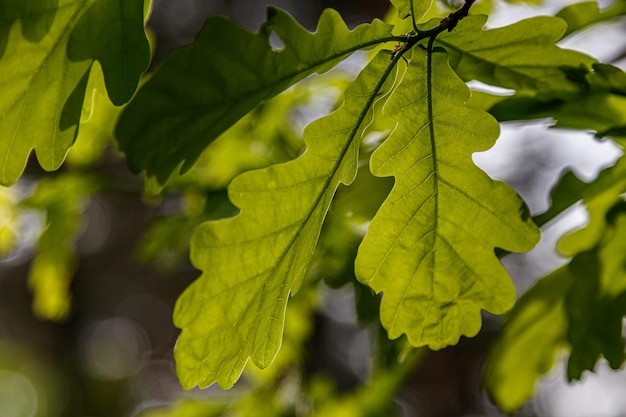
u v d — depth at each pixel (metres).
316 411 0.73
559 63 0.49
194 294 0.49
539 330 0.67
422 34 0.47
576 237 0.63
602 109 0.55
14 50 0.47
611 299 0.60
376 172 0.49
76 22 0.47
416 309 0.51
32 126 0.48
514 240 0.50
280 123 0.69
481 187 0.49
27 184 0.78
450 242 0.50
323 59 0.48
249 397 0.74
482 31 0.48
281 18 0.48
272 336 0.49
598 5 0.56
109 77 0.47
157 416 0.77
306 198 0.48
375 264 0.50
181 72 0.48
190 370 0.49
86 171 0.73
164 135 0.48
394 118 0.48
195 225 0.65
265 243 0.49
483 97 0.56
